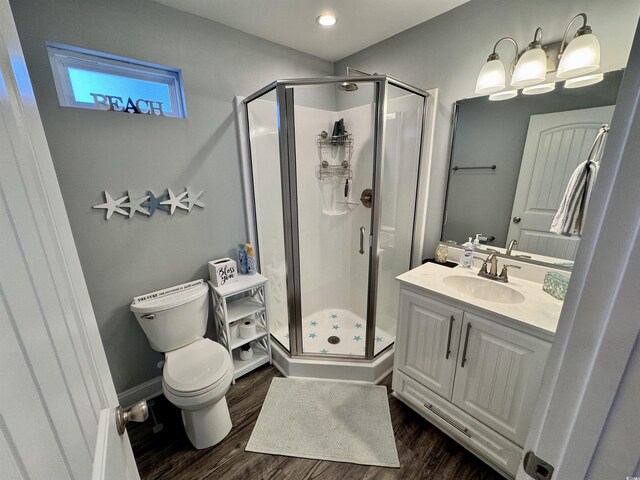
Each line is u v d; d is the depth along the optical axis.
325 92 2.35
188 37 1.68
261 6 1.61
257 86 2.01
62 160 1.40
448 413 1.51
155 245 1.76
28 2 1.24
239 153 2.02
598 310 0.36
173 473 1.39
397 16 1.74
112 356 1.73
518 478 0.51
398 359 1.71
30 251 0.39
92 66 1.50
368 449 1.49
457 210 1.90
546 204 1.51
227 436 1.58
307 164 2.31
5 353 0.29
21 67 0.49
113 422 0.63
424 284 1.54
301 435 1.57
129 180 1.61
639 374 0.33
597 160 1.33
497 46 1.56
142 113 1.61
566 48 1.28
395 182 1.95
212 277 1.96
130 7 1.48
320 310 2.66
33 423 0.32
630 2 1.17
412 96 1.87
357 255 2.43
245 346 2.08
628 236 0.32
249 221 2.16
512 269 1.66
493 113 1.64
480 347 1.32
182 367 1.54
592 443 0.38
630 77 0.31
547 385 0.45
